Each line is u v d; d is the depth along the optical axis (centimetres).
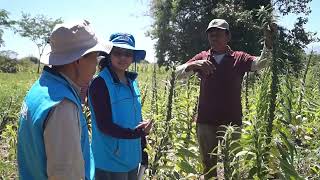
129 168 393
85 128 256
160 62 3619
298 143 572
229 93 539
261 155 371
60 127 226
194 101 619
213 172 535
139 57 418
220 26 534
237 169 373
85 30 246
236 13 2942
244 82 816
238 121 548
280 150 360
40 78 245
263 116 398
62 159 224
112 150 381
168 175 429
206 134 549
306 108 745
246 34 3092
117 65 383
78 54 241
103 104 370
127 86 393
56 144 224
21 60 6712
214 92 542
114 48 380
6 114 934
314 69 1030
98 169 384
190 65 512
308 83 910
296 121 520
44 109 226
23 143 239
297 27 3372
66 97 232
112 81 378
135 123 395
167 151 427
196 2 3491
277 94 394
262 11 401
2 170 543
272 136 389
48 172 228
